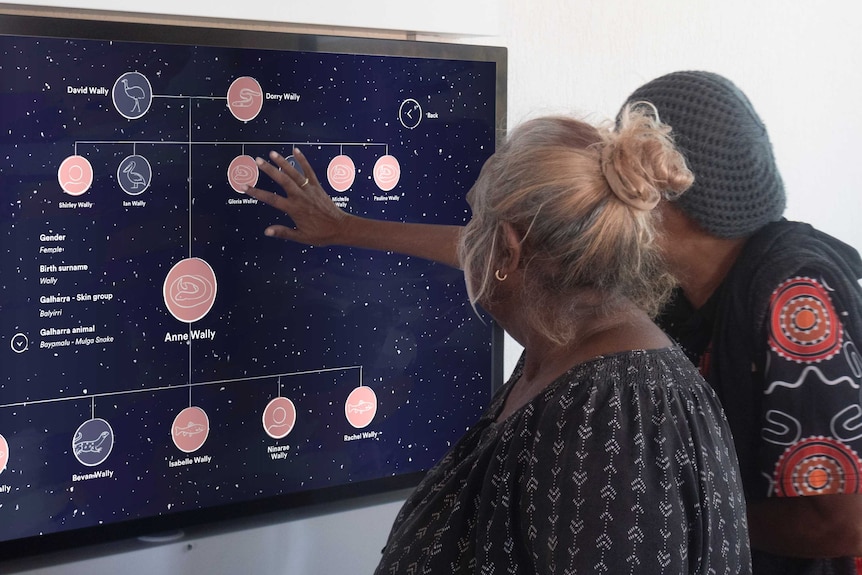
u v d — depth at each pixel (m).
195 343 1.36
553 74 1.70
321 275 1.45
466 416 1.61
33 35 1.20
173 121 1.30
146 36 1.27
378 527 1.55
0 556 1.25
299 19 1.37
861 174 2.11
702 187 1.03
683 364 0.89
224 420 1.39
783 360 1.01
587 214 0.81
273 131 1.38
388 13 1.45
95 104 1.25
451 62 1.51
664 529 0.77
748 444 1.06
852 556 1.03
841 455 0.99
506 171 0.85
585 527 0.76
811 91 2.01
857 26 2.04
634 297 0.89
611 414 0.80
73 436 1.28
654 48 1.80
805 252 1.03
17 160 1.21
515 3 1.64
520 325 0.92
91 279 1.27
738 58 1.90
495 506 0.83
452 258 1.33
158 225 1.31
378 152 1.47
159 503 1.36
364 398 1.51
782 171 2.01
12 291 1.22
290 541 1.48
